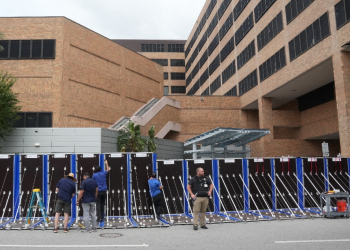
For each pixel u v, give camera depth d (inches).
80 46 1175.0
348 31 818.8
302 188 537.6
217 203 513.7
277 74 1189.7
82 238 328.8
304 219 445.4
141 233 358.3
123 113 1336.1
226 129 952.3
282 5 1149.7
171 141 1168.8
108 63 1293.1
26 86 1081.4
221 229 377.4
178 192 508.1
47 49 1103.0
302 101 1360.7
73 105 1125.7
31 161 487.2
